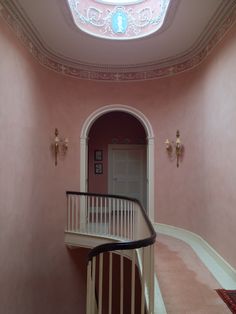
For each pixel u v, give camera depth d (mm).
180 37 4496
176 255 4242
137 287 4258
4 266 3293
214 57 4035
